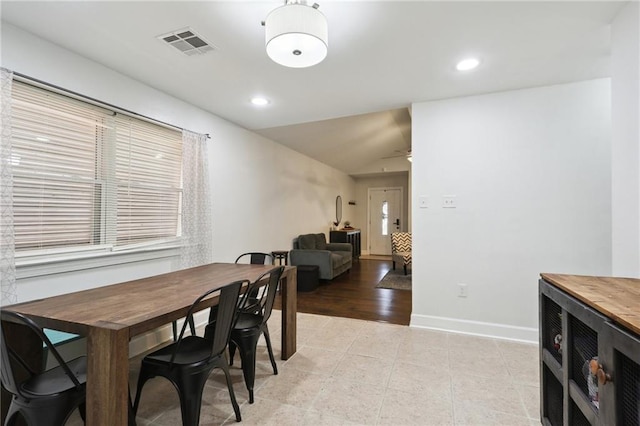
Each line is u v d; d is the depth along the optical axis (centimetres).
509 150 293
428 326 321
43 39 206
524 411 186
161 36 204
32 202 207
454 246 312
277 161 520
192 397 156
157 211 300
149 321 139
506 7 173
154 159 296
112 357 125
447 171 313
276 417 180
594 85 269
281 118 379
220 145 374
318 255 533
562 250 279
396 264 699
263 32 199
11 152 187
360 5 171
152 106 285
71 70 222
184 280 219
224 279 223
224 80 271
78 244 235
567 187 277
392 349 272
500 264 297
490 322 301
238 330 199
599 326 102
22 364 139
